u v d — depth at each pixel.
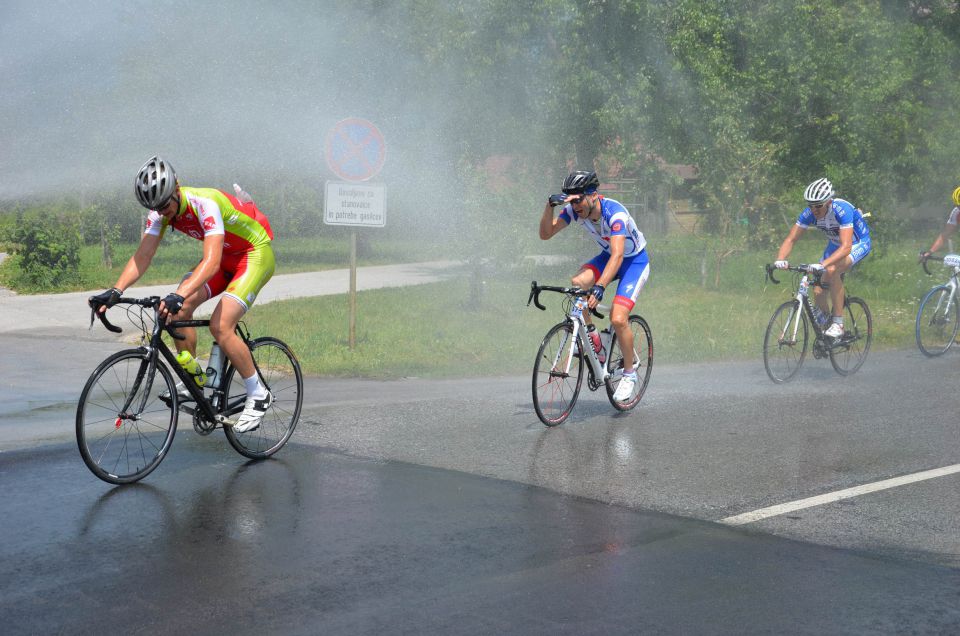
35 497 4.73
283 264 22.83
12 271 19.67
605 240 6.65
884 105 19.14
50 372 8.87
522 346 10.56
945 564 3.92
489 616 3.38
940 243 9.95
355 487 4.98
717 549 4.08
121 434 5.79
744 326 11.79
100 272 20.19
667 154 18.91
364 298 15.05
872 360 9.54
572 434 6.26
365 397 7.66
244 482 5.05
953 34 22.89
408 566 3.85
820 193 7.93
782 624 3.33
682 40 18.23
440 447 5.88
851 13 20.16
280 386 6.12
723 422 6.63
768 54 19.16
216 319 5.26
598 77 18.20
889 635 3.25
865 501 4.80
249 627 3.28
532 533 4.27
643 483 5.10
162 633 3.23
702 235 17.27
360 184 10.04
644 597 3.55
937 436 6.20
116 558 3.91
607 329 7.00
